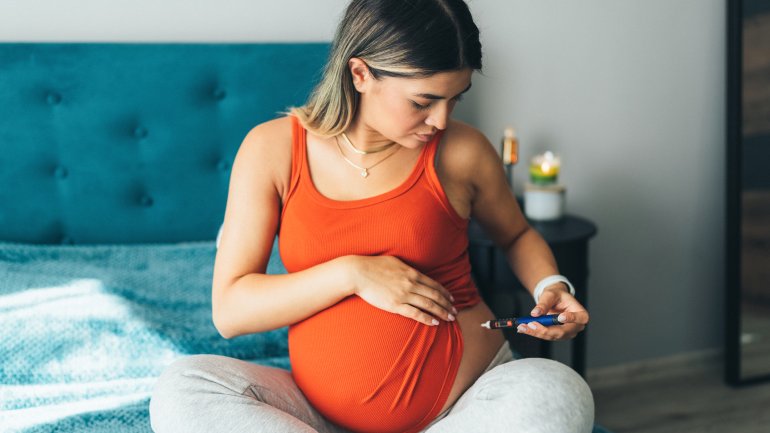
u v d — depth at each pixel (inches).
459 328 41.1
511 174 79.1
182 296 61.1
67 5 70.4
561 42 83.7
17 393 48.6
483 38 80.7
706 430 80.4
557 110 85.2
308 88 75.3
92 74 70.0
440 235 41.4
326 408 40.1
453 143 43.6
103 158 71.5
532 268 45.9
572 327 40.3
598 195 89.1
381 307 38.3
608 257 91.1
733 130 87.7
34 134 69.5
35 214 70.7
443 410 39.9
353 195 41.6
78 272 62.0
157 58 71.4
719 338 97.3
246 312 39.6
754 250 90.4
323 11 76.9
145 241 74.2
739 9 86.2
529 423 33.0
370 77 37.8
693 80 90.3
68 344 51.9
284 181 42.5
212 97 74.0
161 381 37.0
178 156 73.3
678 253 94.2
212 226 75.6
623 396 89.5
